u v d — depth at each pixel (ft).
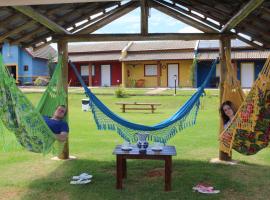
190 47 101.04
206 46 100.27
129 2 25.31
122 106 61.00
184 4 23.90
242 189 19.60
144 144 20.06
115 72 110.32
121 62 106.83
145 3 24.86
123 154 19.42
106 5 25.35
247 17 22.26
